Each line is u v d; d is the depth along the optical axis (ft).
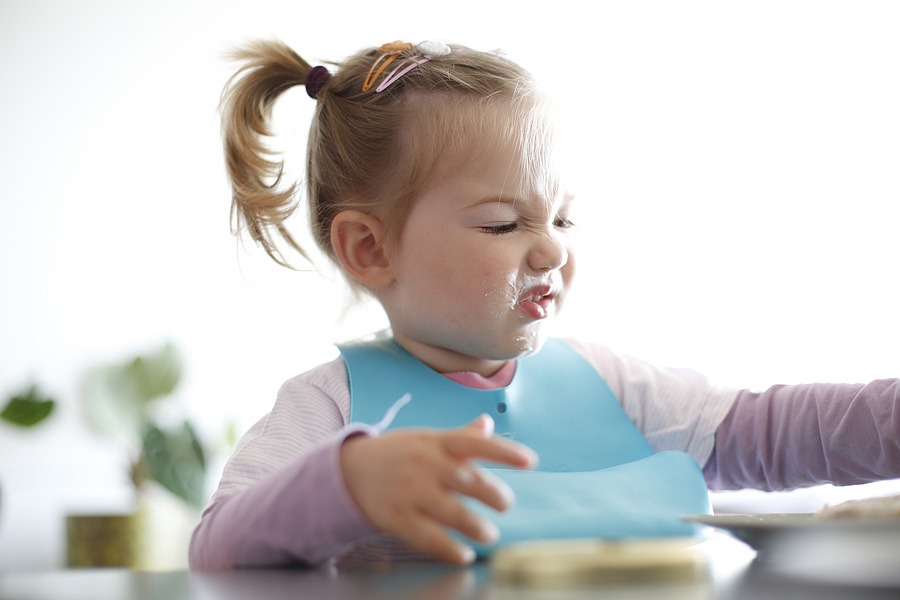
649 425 3.13
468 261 2.82
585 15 6.68
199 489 6.58
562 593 1.12
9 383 7.49
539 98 3.04
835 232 5.97
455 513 1.54
